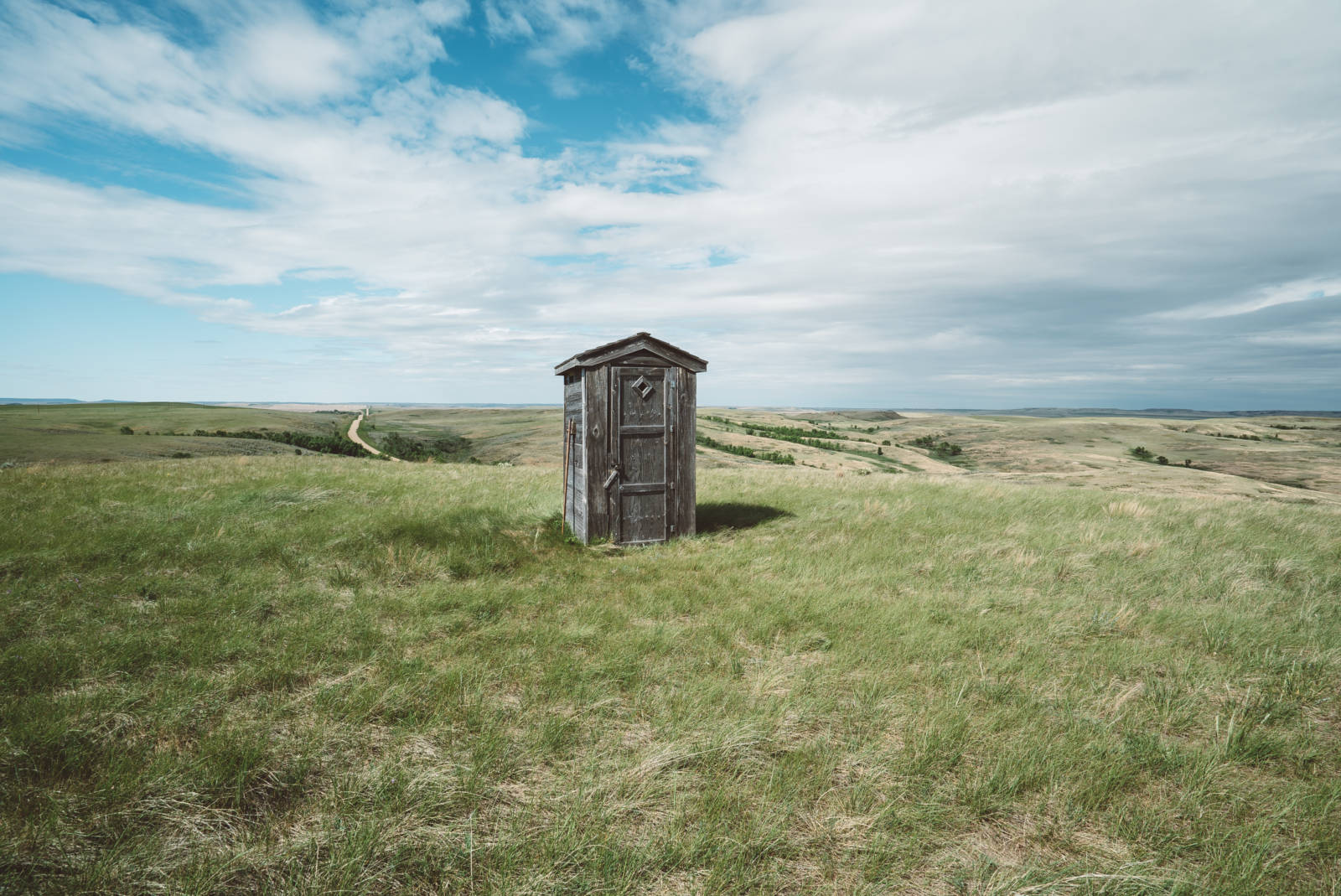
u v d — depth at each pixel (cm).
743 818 314
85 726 377
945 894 272
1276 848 304
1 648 493
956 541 961
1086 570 812
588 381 957
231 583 670
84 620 556
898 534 1015
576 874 273
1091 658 531
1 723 379
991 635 575
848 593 697
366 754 367
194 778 329
